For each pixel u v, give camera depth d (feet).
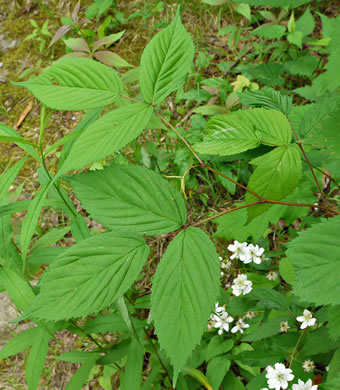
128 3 2.88
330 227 0.68
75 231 1.06
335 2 2.51
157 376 1.37
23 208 1.03
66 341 1.73
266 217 1.28
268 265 1.46
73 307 0.63
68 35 2.82
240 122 0.80
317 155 1.05
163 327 0.61
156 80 0.75
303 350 1.11
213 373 1.31
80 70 0.77
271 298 1.20
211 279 0.63
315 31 2.44
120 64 1.87
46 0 3.06
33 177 2.26
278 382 1.03
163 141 2.15
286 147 0.79
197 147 0.79
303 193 1.28
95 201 0.70
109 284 0.65
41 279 0.64
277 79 2.08
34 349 1.08
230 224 1.30
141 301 1.38
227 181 1.85
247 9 2.34
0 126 0.87
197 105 2.31
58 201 1.09
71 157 0.67
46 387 1.65
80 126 0.93
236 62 2.39
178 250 0.66
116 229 0.69
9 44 2.94
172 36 0.76
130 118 0.72
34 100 2.61
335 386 0.78
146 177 0.72
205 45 2.58
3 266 1.06
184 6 2.71
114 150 0.68
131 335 1.17
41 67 2.74
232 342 1.36
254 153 1.01
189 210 1.95
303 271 0.67
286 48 2.35
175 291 0.63
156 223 0.70
